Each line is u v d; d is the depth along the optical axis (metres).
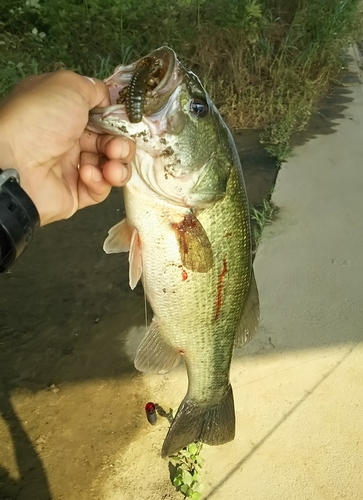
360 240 0.77
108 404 0.54
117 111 0.30
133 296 0.68
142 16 1.23
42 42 1.19
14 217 0.26
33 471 0.48
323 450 0.49
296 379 0.56
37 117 0.29
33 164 0.31
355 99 1.29
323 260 0.72
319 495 0.46
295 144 1.06
